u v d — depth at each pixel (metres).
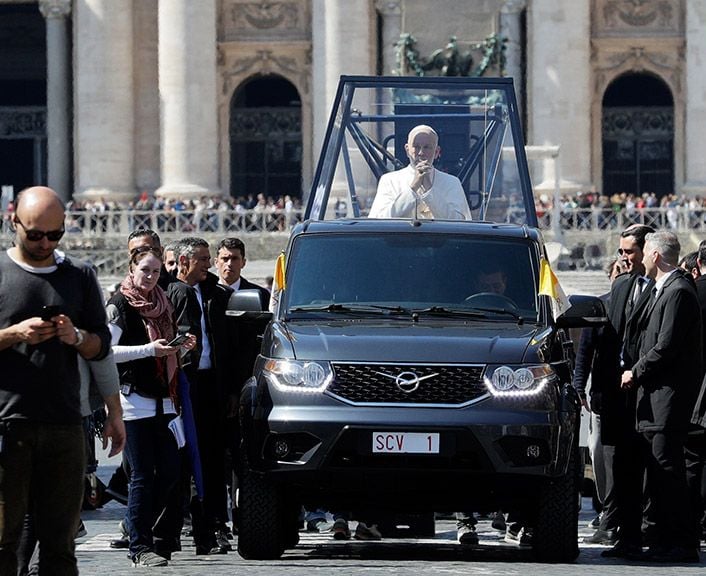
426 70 116.12
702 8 171.75
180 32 172.38
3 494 28.58
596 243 148.00
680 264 47.78
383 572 36.59
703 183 171.25
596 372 43.22
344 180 59.41
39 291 28.94
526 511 41.16
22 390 28.56
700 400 44.47
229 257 48.72
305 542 45.81
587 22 171.62
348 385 38.66
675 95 176.75
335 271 42.03
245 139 182.62
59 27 180.00
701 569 39.16
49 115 180.75
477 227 43.03
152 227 160.12
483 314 41.28
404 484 38.47
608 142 179.88
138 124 179.00
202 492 41.47
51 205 28.62
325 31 171.38
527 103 175.75
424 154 51.16
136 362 39.81
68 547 28.98
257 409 39.00
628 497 42.28
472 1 115.75
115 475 45.12
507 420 38.31
